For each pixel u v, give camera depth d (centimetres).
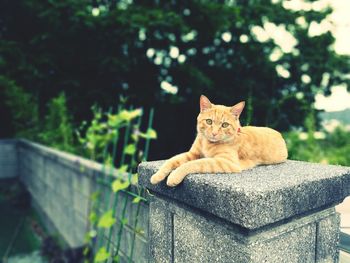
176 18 935
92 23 861
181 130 1066
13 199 952
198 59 1173
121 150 821
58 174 632
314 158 595
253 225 125
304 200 145
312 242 160
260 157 197
